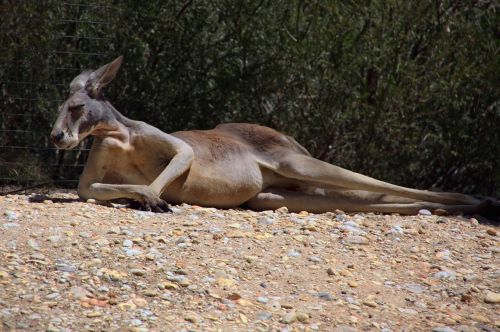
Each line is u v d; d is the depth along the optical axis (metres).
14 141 26.30
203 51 26.83
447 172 28.50
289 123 27.16
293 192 22.59
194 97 27.00
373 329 14.25
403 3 26.59
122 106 26.91
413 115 27.16
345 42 26.36
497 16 27.50
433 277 16.94
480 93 27.30
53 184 26.52
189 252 16.61
